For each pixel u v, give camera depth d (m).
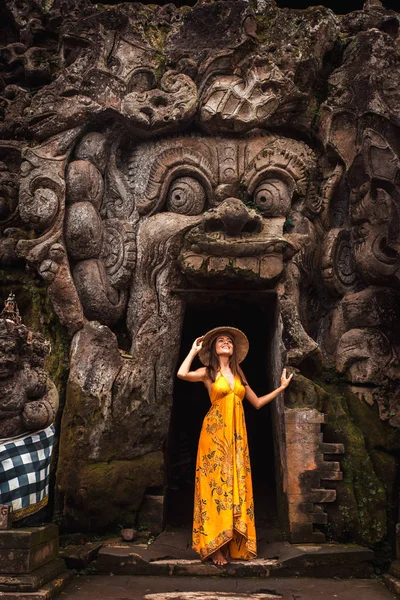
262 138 5.28
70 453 4.52
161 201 5.13
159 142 5.21
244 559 4.15
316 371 4.98
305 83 5.31
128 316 5.10
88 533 4.50
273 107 5.16
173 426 6.01
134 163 5.27
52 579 3.64
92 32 5.30
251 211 4.92
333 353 5.17
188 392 6.54
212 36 5.26
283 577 4.05
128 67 5.22
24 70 5.92
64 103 5.09
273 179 5.22
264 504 5.34
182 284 5.06
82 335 4.83
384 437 4.77
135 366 4.86
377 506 4.46
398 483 4.65
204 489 4.13
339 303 5.22
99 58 5.20
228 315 6.35
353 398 4.90
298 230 5.20
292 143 5.30
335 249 5.25
